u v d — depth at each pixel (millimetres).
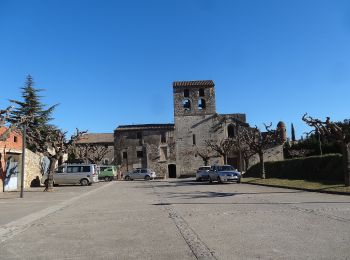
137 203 18359
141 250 7898
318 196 18391
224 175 35844
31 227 11727
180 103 67938
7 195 26812
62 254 7797
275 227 9789
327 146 56656
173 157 67125
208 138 66688
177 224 11117
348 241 7840
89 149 65188
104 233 10078
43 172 43438
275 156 62719
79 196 24812
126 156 68062
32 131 35812
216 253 7297
